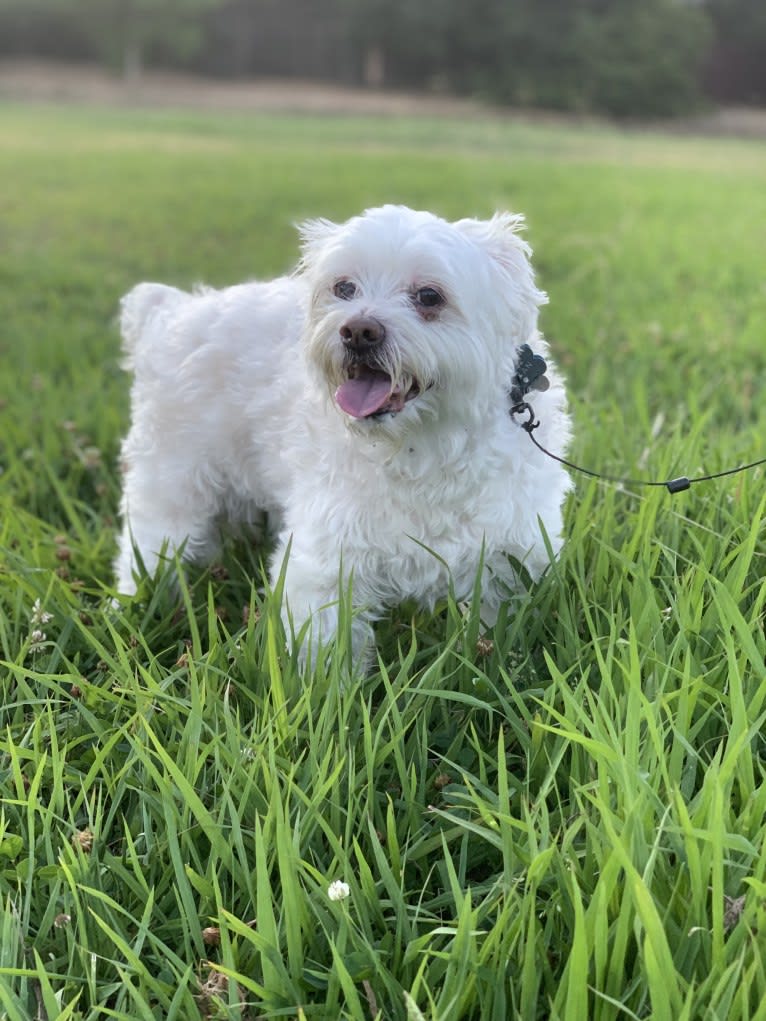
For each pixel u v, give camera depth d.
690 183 3.42
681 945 0.38
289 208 2.70
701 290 1.65
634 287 1.68
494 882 0.45
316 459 0.63
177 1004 0.39
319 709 0.54
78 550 0.78
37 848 0.47
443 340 0.54
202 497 0.76
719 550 0.63
